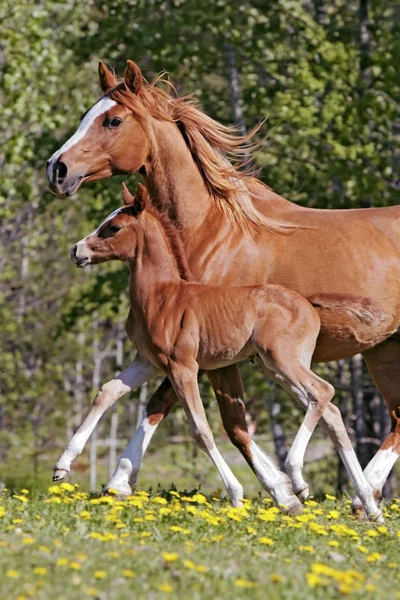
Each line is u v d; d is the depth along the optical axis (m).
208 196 11.24
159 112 11.22
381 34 26.06
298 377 10.48
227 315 10.59
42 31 28.33
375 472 12.02
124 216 11.02
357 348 11.59
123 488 11.15
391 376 12.34
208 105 27.91
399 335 12.04
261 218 11.34
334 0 29.81
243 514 9.77
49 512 9.66
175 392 11.12
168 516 9.73
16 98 28.41
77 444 10.99
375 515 10.73
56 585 7.11
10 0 27.77
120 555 7.95
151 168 11.26
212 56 27.31
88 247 11.06
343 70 24.47
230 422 11.16
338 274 11.23
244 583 7.29
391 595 7.46
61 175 10.98
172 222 11.16
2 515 9.23
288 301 10.66
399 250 11.58
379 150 25.47
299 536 9.29
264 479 10.90
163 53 26.28
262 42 26.03
